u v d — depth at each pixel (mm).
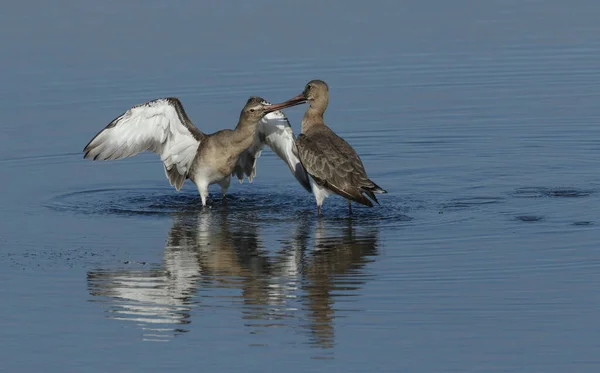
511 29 29031
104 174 20516
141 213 18250
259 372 12297
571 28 29000
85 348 12992
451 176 19938
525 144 21641
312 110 18750
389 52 27297
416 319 13484
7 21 29672
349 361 12492
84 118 23141
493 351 12617
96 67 26188
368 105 24109
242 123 18031
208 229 17281
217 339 13156
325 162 17516
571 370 12156
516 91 24766
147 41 28047
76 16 30172
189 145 18422
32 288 14812
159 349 12945
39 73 25797
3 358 12781
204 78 25406
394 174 20203
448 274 14875
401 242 16297
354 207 18312
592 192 18688
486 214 17562
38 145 21844
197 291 14641
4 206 18547
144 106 17859
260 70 25891
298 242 16469
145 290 14695
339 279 14836
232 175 19641
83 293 14633
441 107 23938
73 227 17438
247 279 15031
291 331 13320
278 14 30406
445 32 28812
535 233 16484
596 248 15711
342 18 30031
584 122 22750
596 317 13383
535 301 13883
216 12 30562
